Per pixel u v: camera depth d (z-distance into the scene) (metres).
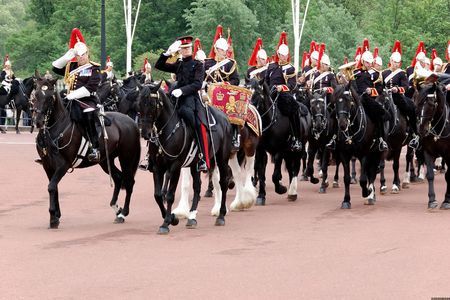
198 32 91.56
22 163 36.28
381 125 24.75
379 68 27.08
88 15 103.81
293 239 18.77
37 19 108.38
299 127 25.75
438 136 23.50
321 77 29.56
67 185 29.47
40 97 19.66
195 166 20.45
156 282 14.48
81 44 20.66
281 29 93.06
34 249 17.31
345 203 24.14
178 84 20.25
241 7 91.25
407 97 29.28
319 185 30.80
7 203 24.61
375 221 21.55
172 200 19.69
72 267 15.60
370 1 123.81
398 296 13.66
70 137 20.17
